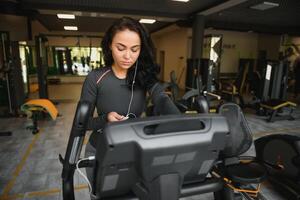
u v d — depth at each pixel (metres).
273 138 2.29
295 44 9.80
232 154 1.80
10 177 2.63
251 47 11.16
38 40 5.62
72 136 0.69
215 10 5.86
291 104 5.15
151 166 0.53
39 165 2.93
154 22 8.73
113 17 6.95
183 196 0.69
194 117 0.55
